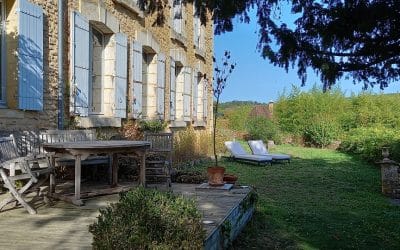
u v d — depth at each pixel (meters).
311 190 10.32
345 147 21.14
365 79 5.41
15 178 5.40
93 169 8.28
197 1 5.45
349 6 4.87
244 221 6.68
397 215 7.96
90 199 6.49
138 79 11.70
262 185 10.84
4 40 7.20
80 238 4.30
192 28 16.52
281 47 5.28
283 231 6.66
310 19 5.15
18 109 7.23
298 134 25.20
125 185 7.61
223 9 5.32
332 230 6.82
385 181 10.05
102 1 9.78
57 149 6.16
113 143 6.55
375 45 4.97
